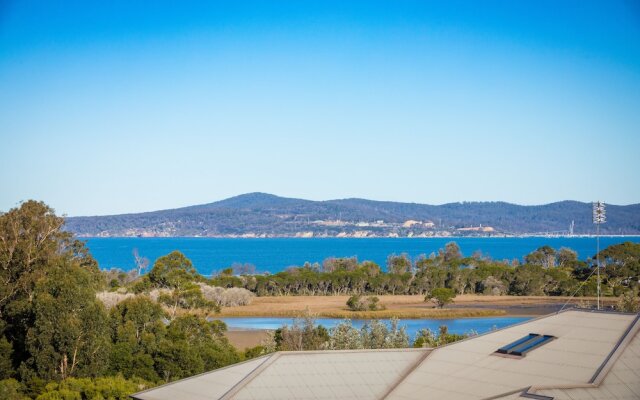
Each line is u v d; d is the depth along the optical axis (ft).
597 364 124.36
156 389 135.03
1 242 269.03
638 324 136.77
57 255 282.56
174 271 332.19
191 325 247.29
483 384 124.77
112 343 226.38
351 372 134.62
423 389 127.44
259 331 360.89
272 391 126.00
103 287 338.75
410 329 370.94
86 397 187.73
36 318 211.61
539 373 125.18
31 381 203.82
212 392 127.95
